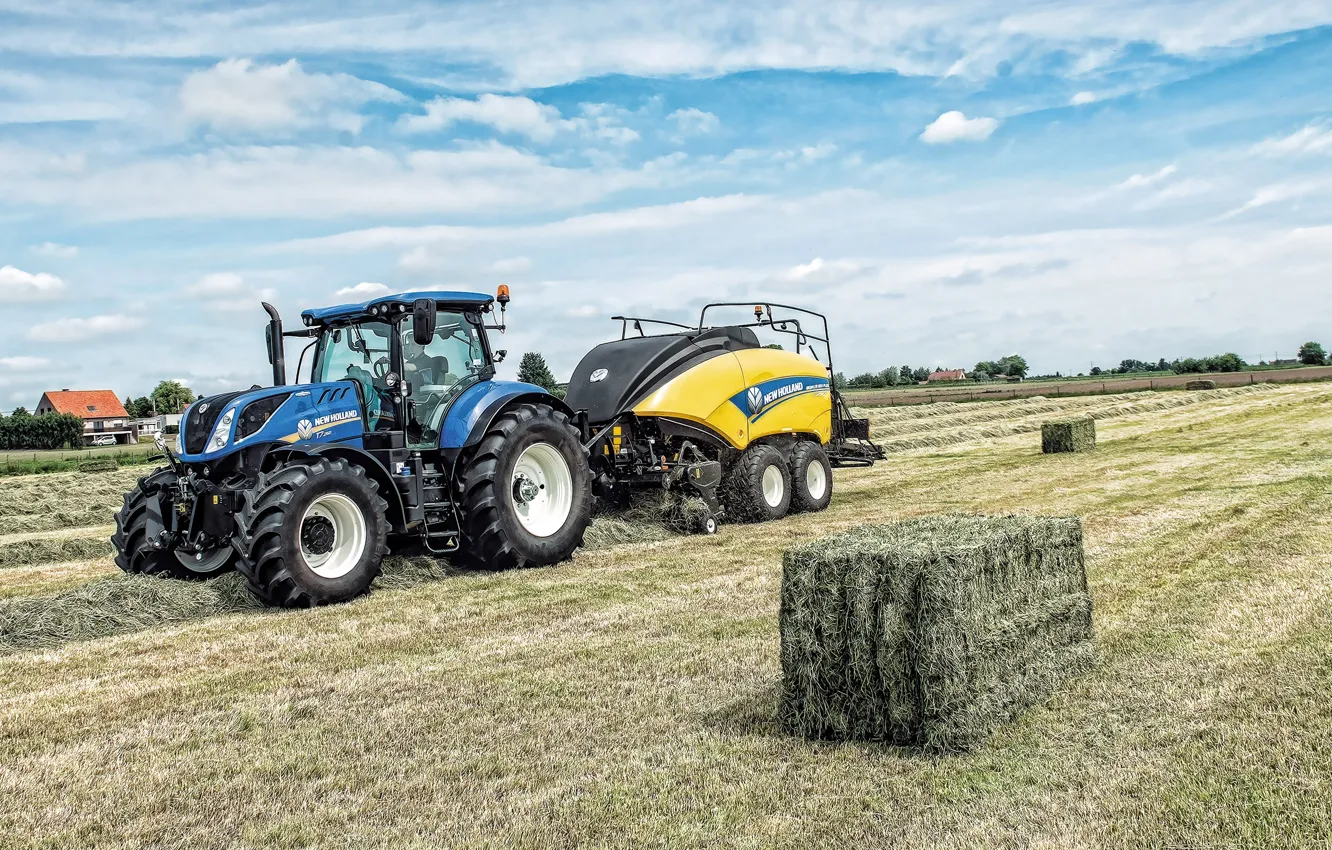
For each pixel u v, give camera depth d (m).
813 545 4.54
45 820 3.95
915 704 4.23
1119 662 5.31
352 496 7.80
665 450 11.17
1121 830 3.46
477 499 8.67
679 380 11.15
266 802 4.03
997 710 4.44
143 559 8.30
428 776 4.22
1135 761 4.02
